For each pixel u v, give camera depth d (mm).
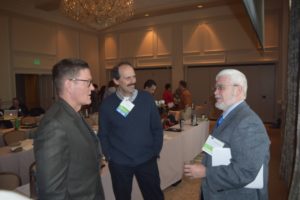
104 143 1920
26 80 8812
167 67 9094
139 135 1861
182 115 4637
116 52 9977
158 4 7582
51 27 8352
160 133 1967
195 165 1282
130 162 1858
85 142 1073
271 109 7613
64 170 964
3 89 6957
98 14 5102
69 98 1108
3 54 6938
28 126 4266
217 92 1318
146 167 1907
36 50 7844
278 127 6953
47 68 8227
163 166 2908
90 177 1098
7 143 3406
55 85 1119
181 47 8641
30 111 6391
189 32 8469
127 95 1883
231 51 7840
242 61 7703
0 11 6828
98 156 1182
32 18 7695
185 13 8438
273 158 4297
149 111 1901
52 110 1058
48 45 8234
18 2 7160
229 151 1178
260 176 1164
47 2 7215
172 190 3139
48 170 924
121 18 5574
